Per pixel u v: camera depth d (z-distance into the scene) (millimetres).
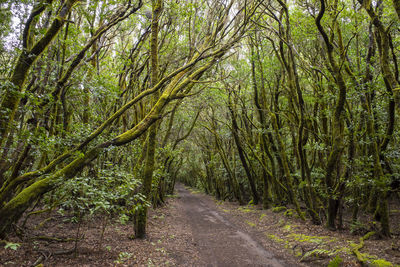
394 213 11812
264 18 11492
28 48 5824
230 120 20859
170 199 27781
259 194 21125
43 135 5750
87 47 6473
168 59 11602
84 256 6547
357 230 9125
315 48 12633
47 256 6098
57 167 8070
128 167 11891
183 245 9281
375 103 9211
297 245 8742
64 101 7613
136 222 9070
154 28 8648
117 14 7379
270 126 15516
